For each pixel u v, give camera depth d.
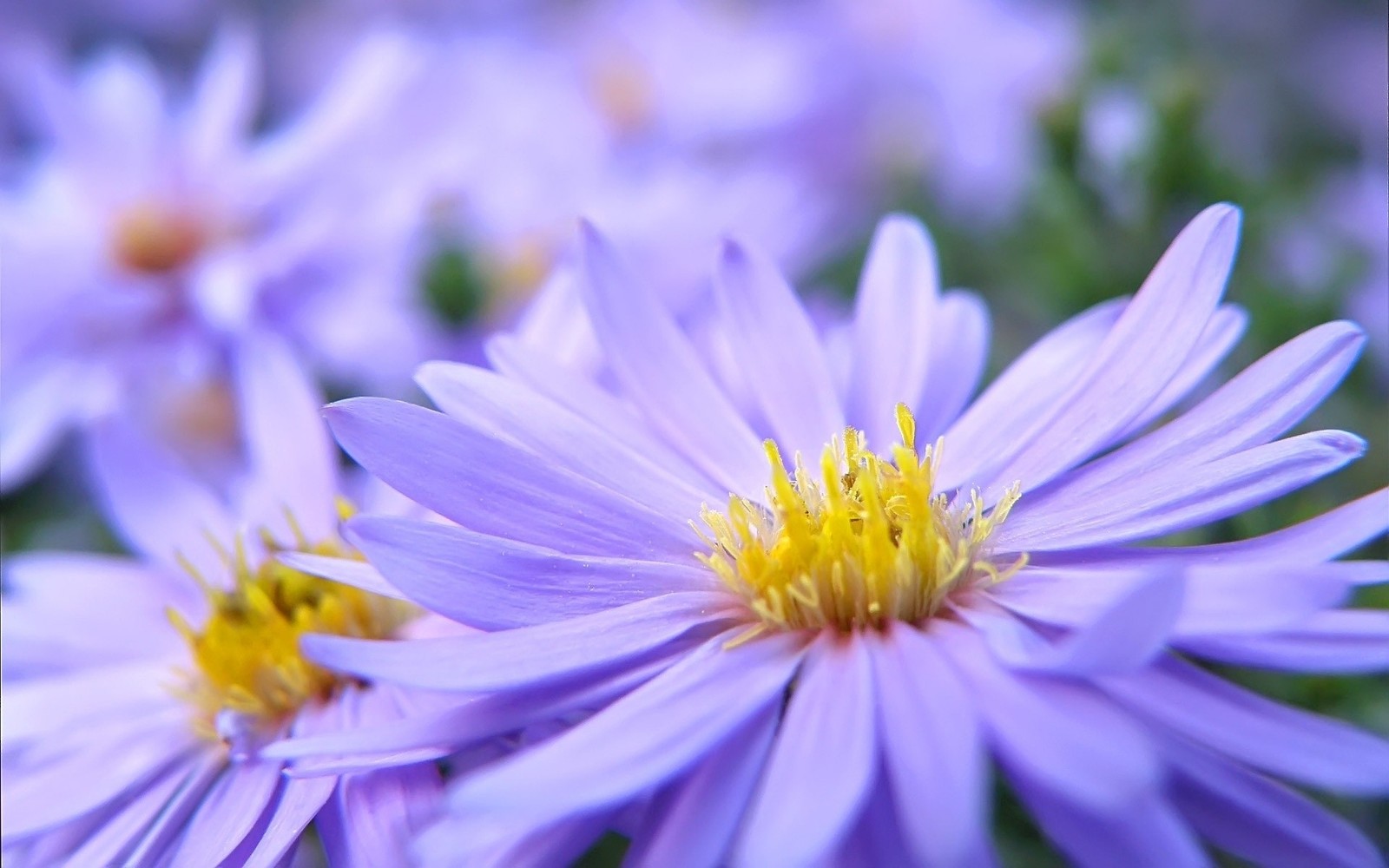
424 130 0.15
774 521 0.10
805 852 0.08
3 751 0.10
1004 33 0.18
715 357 0.11
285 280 0.14
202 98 0.15
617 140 0.18
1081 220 0.13
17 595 0.11
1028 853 0.10
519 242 0.16
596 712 0.09
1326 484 0.12
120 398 0.13
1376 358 0.13
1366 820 0.10
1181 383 0.09
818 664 0.09
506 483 0.09
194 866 0.09
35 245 0.14
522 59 0.19
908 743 0.08
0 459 0.13
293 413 0.11
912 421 0.10
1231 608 0.08
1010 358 0.14
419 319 0.14
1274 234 0.13
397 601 0.10
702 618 0.09
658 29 0.19
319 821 0.09
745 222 0.15
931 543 0.09
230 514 0.11
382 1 0.22
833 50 0.19
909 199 0.17
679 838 0.08
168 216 0.15
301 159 0.15
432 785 0.09
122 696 0.11
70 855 0.10
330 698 0.10
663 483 0.10
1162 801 0.08
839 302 0.15
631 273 0.10
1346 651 0.08
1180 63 0.14
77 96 0.15
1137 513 0.09
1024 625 0.09
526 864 0.08
